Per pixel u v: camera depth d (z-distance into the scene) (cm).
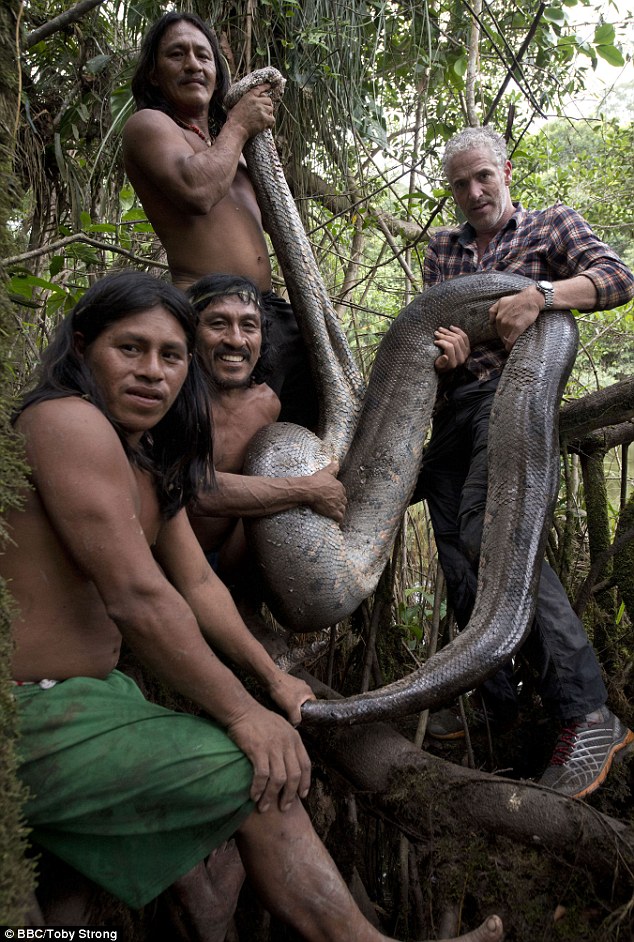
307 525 175
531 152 380
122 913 161
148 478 134
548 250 209
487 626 170
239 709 129
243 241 199
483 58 320
